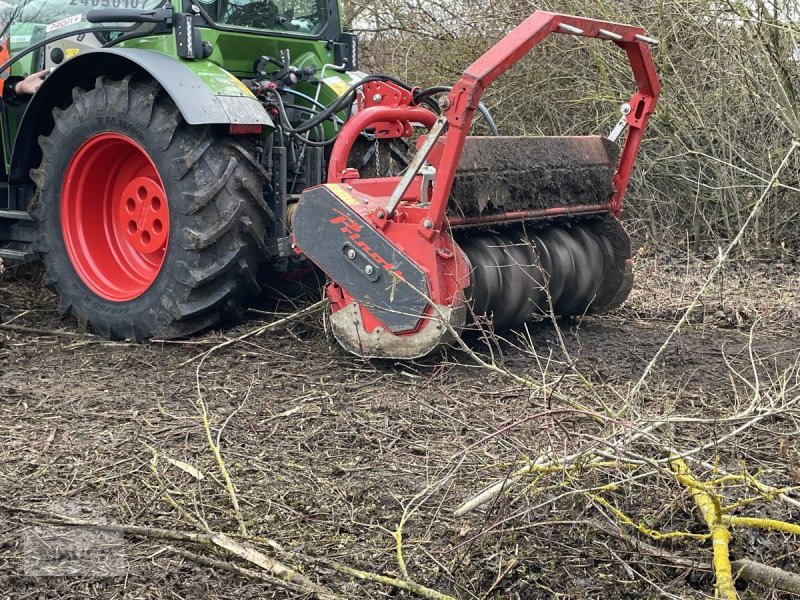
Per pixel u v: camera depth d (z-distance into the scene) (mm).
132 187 4980
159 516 2873
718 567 2311
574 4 8016
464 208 4113
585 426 3477
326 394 3924
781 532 2711
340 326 4242
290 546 2686
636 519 2795
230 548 2615
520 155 4395
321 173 5078
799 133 7129
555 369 4223
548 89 8531
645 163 8305
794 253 7738
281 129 4777
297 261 5070
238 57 5109
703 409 3766
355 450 3379
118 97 4730
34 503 2961
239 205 4559
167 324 4691
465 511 2693
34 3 5410
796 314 5469
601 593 2449
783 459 3230
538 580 2500
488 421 3586
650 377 4156
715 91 7809
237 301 4770
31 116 5176
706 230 8211
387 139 5367
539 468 2699
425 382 4051
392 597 2432
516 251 4500
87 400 3910
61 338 4898
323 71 5406
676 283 6410
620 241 4922
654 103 4773
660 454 3109
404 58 9078
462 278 3926
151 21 4793
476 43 8664
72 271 5023
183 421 3664
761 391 3926
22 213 5254
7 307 5453
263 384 4090
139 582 2496
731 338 4895
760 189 7766
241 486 3078
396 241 3994
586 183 4746
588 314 5066
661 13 7262
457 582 2500
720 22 7445
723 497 2926
